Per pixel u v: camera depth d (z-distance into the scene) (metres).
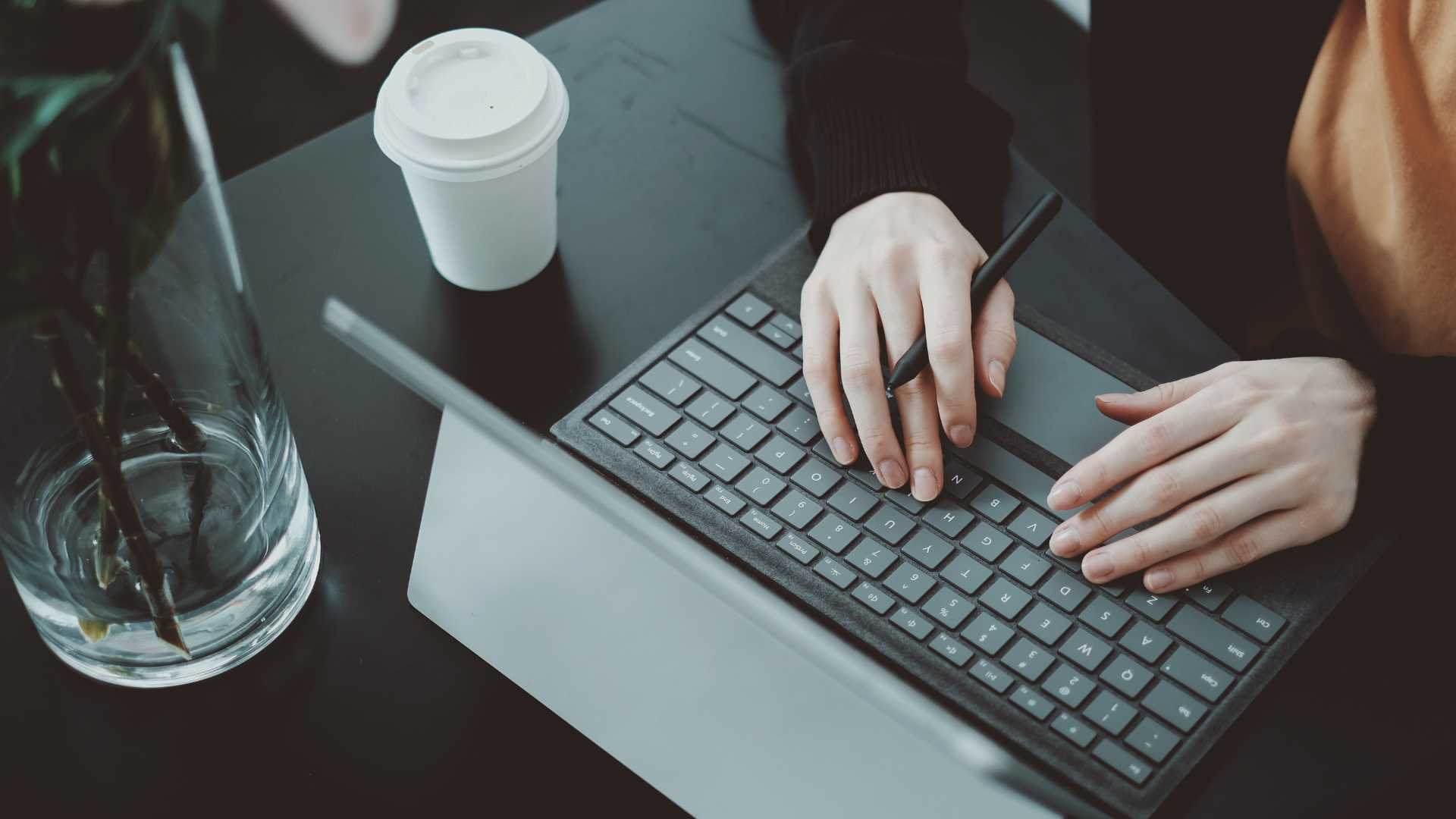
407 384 0.77
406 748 0.63
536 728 0.63
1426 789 0.61
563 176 0.87
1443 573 0.67
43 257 0.47
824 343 0.76
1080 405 0.74
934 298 0.76
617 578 0.67
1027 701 0.62
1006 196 0.87
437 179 0.72
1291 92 1.02
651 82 0.93
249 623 0.64
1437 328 0.90
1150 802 0.59
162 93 0.47
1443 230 0.86
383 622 0.67
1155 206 1.11
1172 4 1.00
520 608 0.67
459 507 0.71
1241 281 1.10
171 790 0.61
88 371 0.52
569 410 0.75
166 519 0.59
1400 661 0.64
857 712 0.62
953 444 0.72
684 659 0.64
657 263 0.83
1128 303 0.80
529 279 0.82
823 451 0.72
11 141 0.41
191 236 0.52
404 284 0.81
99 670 0.64
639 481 0.70
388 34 1.80
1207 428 0.71
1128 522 0.68
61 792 0.61
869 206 0.83
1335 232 0.97
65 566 0.59
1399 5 0.84
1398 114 0.84
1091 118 1.11
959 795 0.59
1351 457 0.72
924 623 0.65
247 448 0.61
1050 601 0.66
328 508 0.71
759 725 0.62
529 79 0.74
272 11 1.80
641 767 0.62
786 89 0.90
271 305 0.80
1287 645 0.64
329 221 0.85
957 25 0.99
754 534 0.68
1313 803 0.60
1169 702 0.62
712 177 0.88
